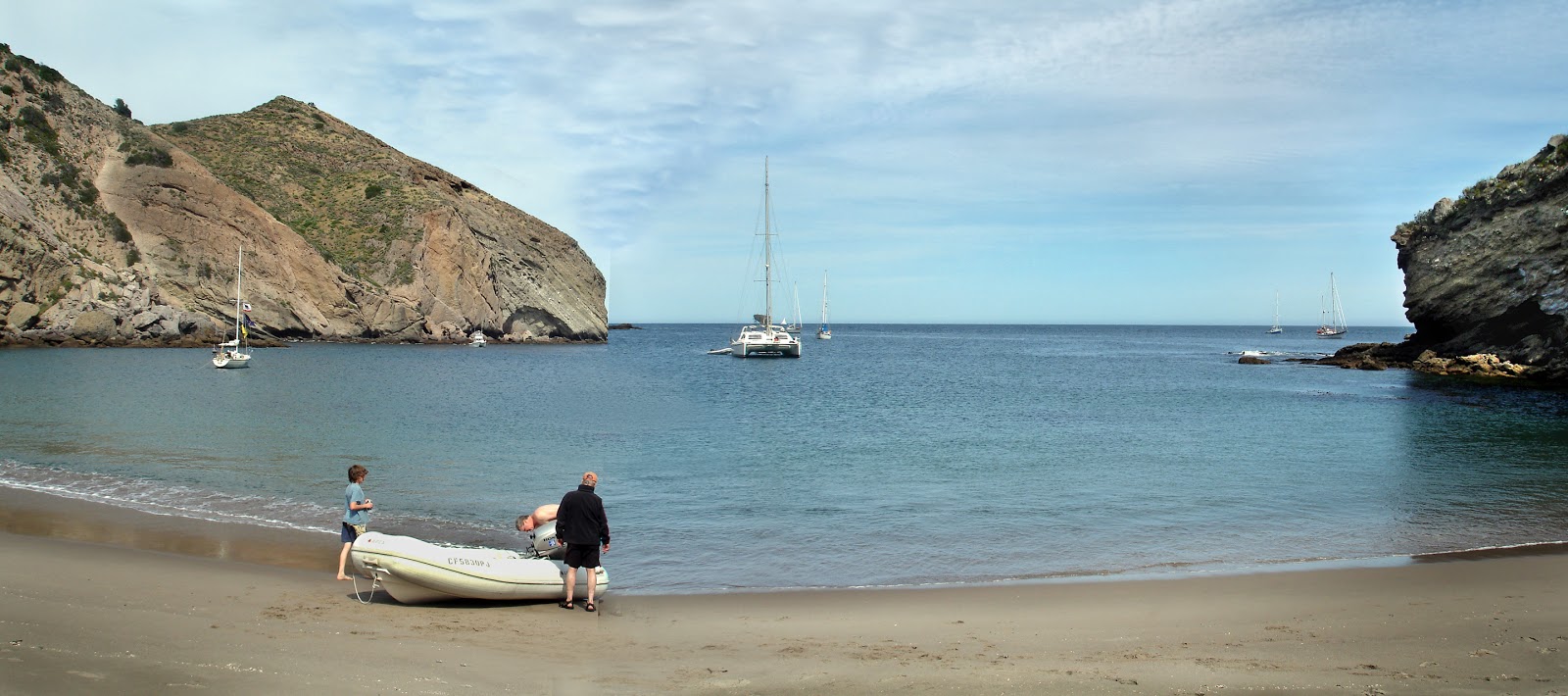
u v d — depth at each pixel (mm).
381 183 115750
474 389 48312
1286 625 9883
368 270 102375
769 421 34344
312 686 7566
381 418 33781
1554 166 51062
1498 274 53812
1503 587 11562
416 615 10258
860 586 11953
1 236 72375
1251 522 16406
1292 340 171375
